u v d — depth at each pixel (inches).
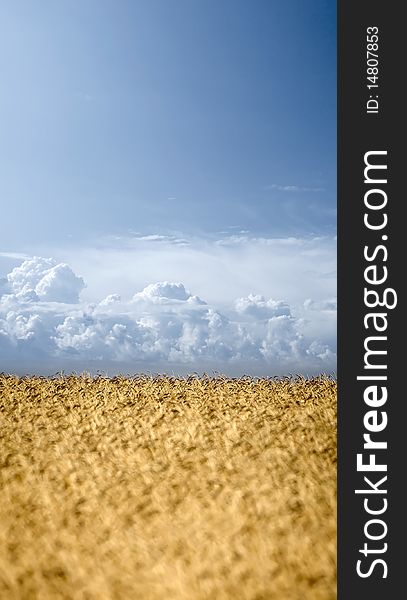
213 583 235.6
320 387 634.8
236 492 295.0
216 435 430.9
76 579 249.1
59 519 298.8
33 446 429.7
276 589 233.0
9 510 311.3
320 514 282.5
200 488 320.2
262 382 682.8
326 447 388.8
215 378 693.9
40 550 271.4
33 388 670.5
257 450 379.9
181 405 555.5
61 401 600.4
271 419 491.8
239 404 543.5
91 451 417.7
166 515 296.7
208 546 259.6
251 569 241.1
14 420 530.0
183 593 235.3
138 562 261.1
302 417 488.7
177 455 388.2
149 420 496.4
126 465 381.7
